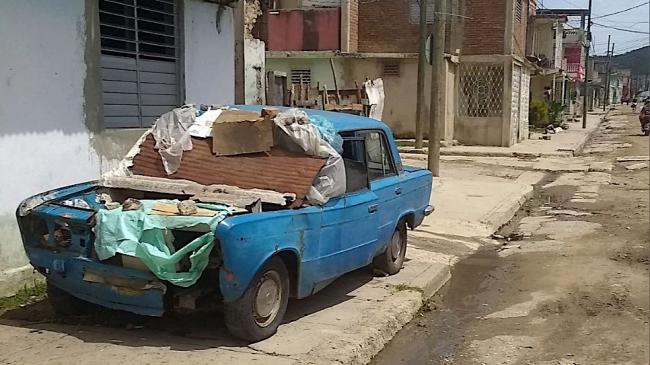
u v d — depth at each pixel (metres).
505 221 11.52
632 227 10.80
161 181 5.26
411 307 6.32
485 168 19.20
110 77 7.28
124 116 7.51
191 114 5.84
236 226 4.45
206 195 4.97
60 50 6.46
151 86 7.93
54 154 6.43
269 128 5.51
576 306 6.75
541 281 7.68
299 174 5.29
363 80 24.88
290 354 4.76
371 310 5.98
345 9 24.36
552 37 40.78
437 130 15.76
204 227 4.44
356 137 6.13
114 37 7.30
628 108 84.06
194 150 5.56
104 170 7.04
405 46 24.97
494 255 9.13
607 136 35.09
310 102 14.34
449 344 5.71
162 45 8.05
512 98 24.92
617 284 7.47
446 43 24.62
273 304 5.05
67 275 4.85
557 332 6.00
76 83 6.66
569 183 16.45
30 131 6.17
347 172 5.95
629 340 5.79
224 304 4.74
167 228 4.49
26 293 5.98
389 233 6.69
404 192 6.97
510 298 7.10
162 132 5.72
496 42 24.33
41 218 4.91
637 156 23.17
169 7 8.13
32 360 4.47
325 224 5.38
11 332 5.04
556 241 9.83
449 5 24.31
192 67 8.54
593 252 9.04
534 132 34.16
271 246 4.74
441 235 10.02
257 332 4.90
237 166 5.41
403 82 24.77
